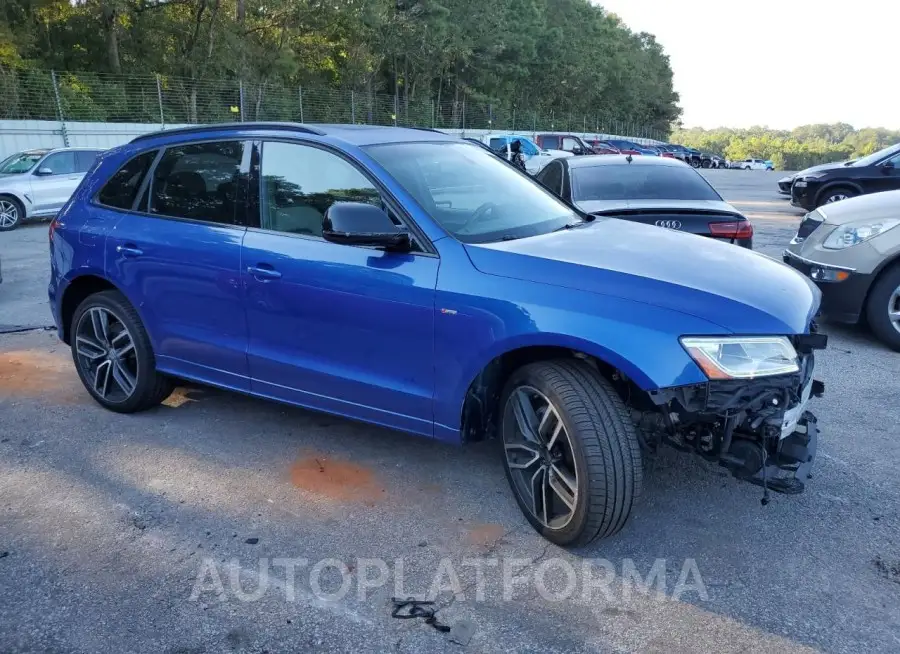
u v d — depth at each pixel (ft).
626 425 9.50
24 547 10.42
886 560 10.04
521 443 10.63
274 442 13.82
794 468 9.70
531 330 9.75
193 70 106.32
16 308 24.63
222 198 13.23
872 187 47.47
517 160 60.90
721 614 8.95
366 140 12.54
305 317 12.02
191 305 13.48
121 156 15.08
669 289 9.62
